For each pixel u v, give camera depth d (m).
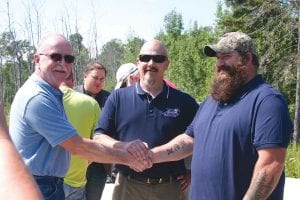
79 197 4.38
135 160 3.72
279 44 22.11
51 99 3.28
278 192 2.88
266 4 22.11
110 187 6.29
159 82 4.14
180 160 4.14
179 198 4.19
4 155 0.93
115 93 4.25
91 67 6.11
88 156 3.46
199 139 3.09
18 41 22.42
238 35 3.01
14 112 3.31
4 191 0.88
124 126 4.15
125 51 41.38
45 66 3.33
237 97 2.92
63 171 3.41
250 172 2.82
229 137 2.85
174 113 4.12
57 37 3.38
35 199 0.87
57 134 3.25
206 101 3.23
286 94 25.70
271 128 2.69
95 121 4.53
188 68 44.84
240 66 2.93
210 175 2.94
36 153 3.26
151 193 4.14
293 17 21.92
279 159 2.69
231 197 2.84
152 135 4.09
